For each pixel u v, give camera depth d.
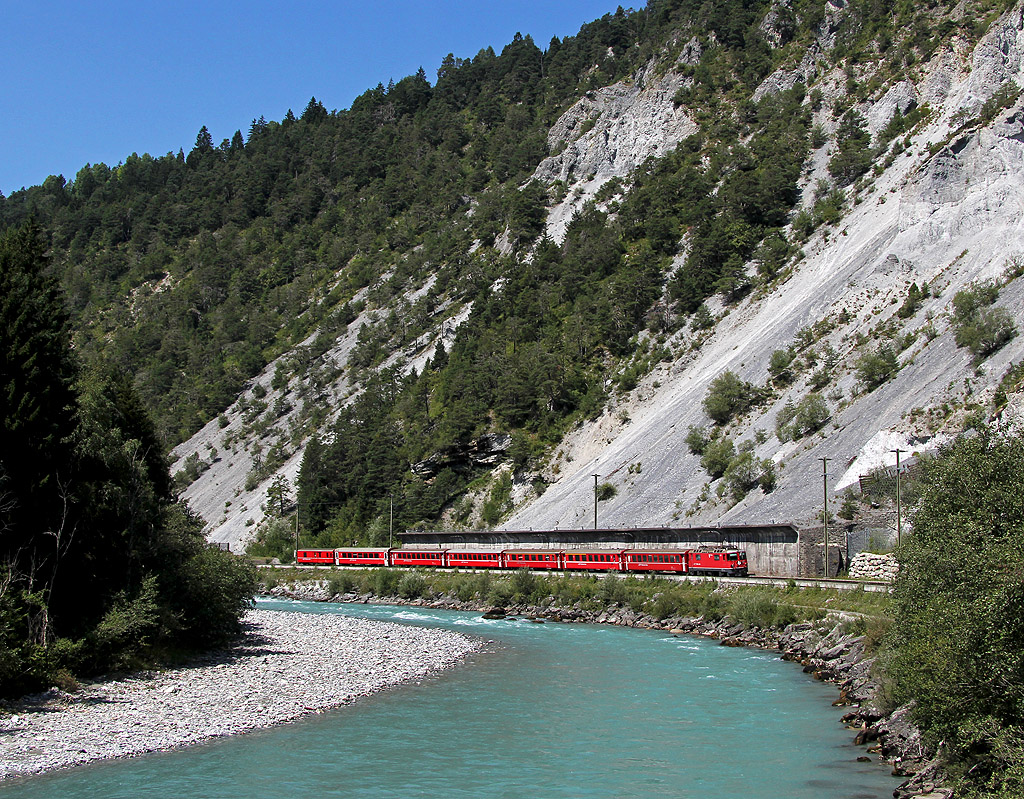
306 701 40.09
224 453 192.25
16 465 42.19
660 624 68.75
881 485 75.69
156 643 48.00
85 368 61.09
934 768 26.59
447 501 139.00
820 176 171.00
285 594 108.31
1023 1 145.25
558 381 143.50
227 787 27.59
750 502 91.06
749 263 154.25
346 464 153.62
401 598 97.00
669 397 129.75
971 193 116.19
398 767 30.11
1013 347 84.06
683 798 26.92
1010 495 29.19
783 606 60.69
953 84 175.88
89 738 32.38
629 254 179.25
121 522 46.78
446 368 170.00
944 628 26.05
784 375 112.94
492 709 39.25
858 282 119.88
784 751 31.88
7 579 38.66
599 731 35.16
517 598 85.19
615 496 111.81
